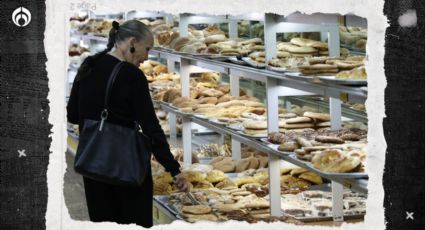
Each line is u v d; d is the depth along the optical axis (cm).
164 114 853
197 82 773
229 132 551
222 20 689
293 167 519
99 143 434
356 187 373
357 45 525
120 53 457
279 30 510
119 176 433
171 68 884
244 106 632
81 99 447
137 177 436
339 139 447
